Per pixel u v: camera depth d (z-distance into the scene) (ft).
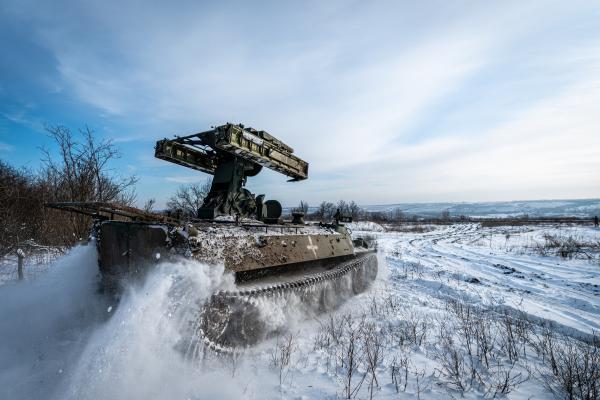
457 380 13.64
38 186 51.01
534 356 16.33
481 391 13.05
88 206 15.97
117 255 17.94
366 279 31.37
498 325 21.21
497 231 131.85
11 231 41.39
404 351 16.89
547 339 18.43
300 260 19.44
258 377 13.62
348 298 26.22
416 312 23.93
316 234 23.08
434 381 13.74
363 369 14.71
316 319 20.52
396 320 21.80
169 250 14.44
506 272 41.04
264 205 25.22
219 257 14.57
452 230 150.51
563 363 15.31
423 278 37.37
